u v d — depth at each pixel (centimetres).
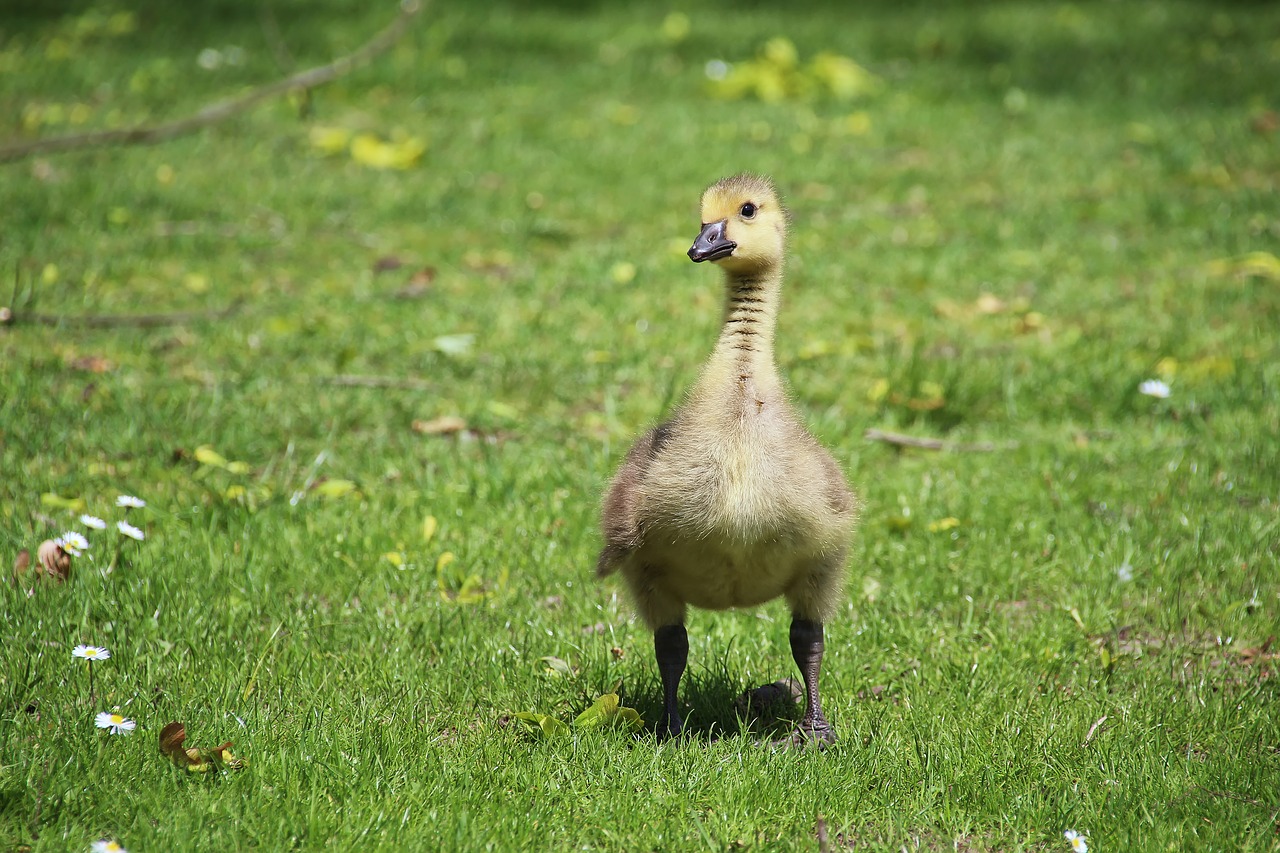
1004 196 2059
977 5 3669
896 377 1370
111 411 1243
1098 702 816
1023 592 985
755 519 724
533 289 1645
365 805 672
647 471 756
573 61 3062
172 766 692
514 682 836
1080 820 685
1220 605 948
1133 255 1762
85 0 3388
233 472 1137
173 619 880
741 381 744
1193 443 1218
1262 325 1498
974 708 806
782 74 2783
